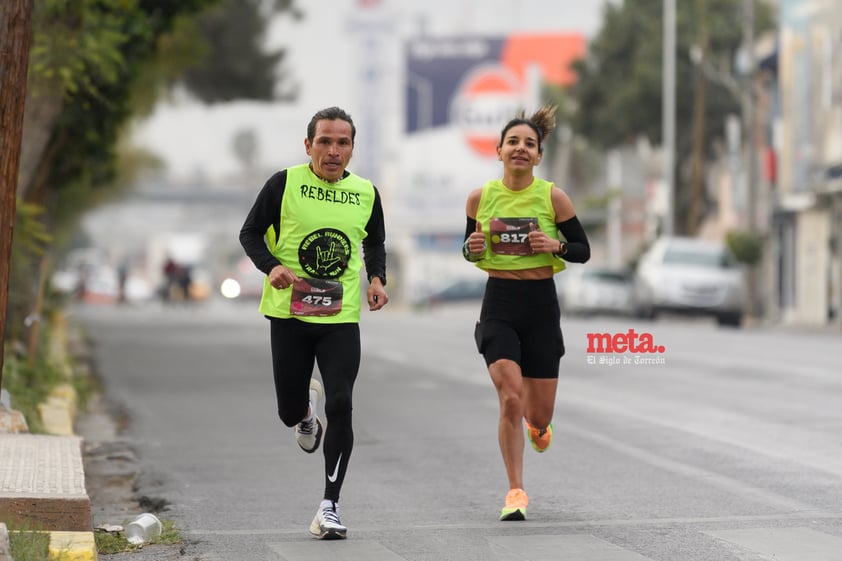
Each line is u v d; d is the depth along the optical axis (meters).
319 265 22.80
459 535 22.73
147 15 53.22
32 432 32.19
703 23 141.25
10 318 47.00
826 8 115.94
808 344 71.00
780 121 129.25
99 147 53.38
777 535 22.23
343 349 22.80
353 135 23.00
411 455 32.75
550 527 23.33
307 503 26.61
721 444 33.25
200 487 28.84
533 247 23.97
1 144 26.03
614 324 101.50
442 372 56.16
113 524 24.66
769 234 130.88
